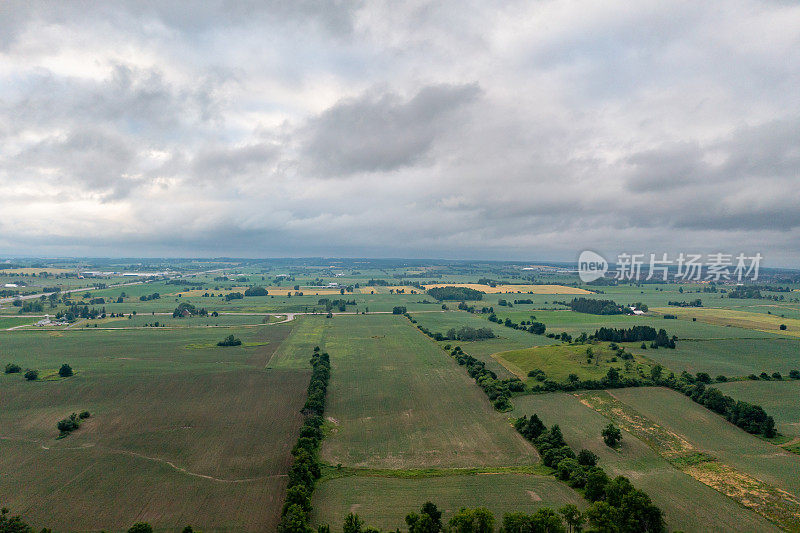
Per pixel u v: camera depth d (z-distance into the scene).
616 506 66.88
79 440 96.25
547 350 162.75
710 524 65.38
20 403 118.50
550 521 60.50
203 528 66.12
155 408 115.31
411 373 148.75
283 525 63.38
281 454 89.75
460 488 77.06
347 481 79.62
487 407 116.50
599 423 104.44
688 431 99.44
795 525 64.88
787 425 101.06
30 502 72.62
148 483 78.56
